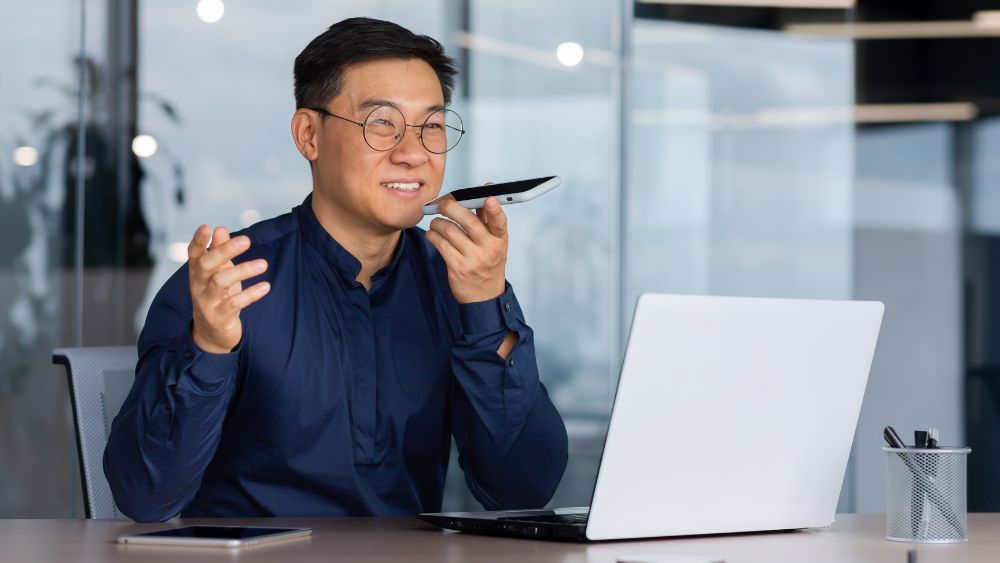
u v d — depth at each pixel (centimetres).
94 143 376
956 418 426
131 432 137
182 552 111
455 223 149
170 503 141
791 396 125
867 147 414
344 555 110
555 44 397
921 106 418
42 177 375
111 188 377
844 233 414
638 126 400
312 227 168
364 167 160
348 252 167
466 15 394
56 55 376
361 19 163
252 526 134
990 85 419
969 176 421
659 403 116
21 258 374
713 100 405
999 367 424
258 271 127
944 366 425
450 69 170
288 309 162
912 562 106
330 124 162
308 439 160
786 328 123
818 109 413
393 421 168
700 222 404
